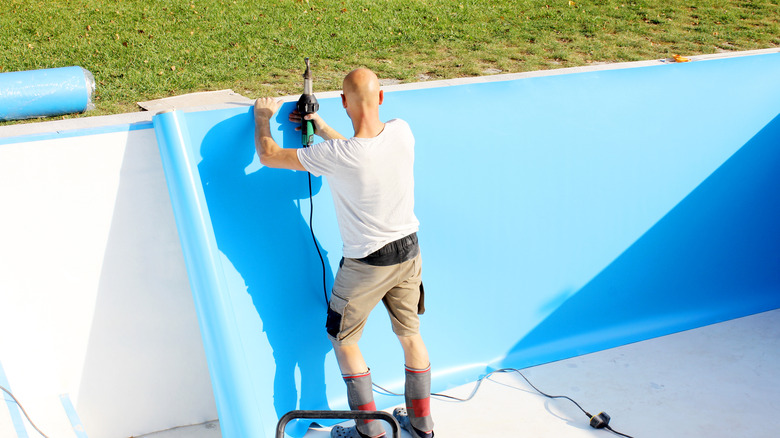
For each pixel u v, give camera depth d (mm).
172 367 3441
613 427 3332
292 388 3301
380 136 2670
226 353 2809
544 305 3973
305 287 3346
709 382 3715
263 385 3174
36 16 8359
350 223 2742
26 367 3137
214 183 3096
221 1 9117
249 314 3172
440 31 8492
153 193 3146
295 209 3289
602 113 4008
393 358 3592
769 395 3615
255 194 3184
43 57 7023
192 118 3033
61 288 3117
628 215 4160
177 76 6664
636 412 3449
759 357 3963
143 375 3395
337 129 3326
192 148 3031
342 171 2631
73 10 8648
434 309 3684
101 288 3188
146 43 7543
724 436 3299
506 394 3564
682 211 4324
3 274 2996
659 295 4297
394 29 8422
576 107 3934
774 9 10062
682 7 10016
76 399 3289
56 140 2914
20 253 3004
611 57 7871
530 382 3674
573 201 3988
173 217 3213
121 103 6016
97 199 3057
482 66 7418
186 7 8844
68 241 3066
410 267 2846
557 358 3896
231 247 3139
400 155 2703
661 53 8094
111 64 6922
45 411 3176
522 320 3916
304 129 3021
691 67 4242
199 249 2900
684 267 4367
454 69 7273
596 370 3801
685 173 4293
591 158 4000
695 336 4168
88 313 3199
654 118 4148
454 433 3254
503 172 3768
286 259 3285
